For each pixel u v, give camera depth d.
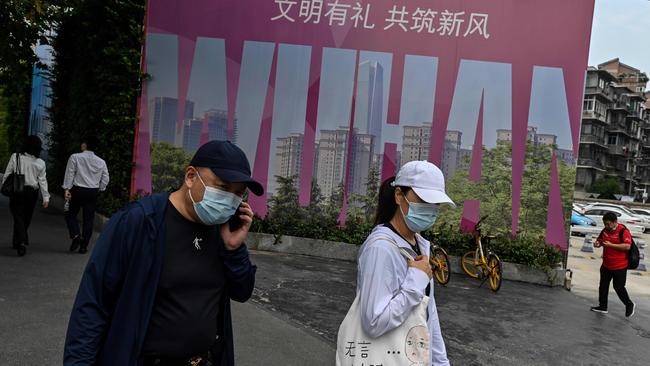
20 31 11.04
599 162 73.81
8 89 16.66
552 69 10.08
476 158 10.21
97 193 7.73
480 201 10.23
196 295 1.95
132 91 10.59
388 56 10.23
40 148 7.25
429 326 2.23
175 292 1.90
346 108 10.30
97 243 1.90
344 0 10.23
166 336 1.89
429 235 10.09
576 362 5.63
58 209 12.38
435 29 10.17
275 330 5.36
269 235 10.13
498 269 8.63
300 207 10.39
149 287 1.86
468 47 10.15
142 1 10.71
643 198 69.75
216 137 10.50
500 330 6.50
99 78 10.66
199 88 10.49
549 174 10.14
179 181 10.59
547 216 10.15
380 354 2.02
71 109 12.65
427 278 2.07
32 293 5.51
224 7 10.40
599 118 71.88
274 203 10.41
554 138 10.10
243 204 2.10
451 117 10.22
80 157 7.56
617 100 76.19
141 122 10.59
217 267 2.02
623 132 76.25
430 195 2.15
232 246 2.03
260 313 5.90
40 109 16.70
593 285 11.28
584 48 10.00
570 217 10.11
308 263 9.28
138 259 1.86
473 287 8.95
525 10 10.06
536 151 10.13
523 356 5.60
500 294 8.59
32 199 7.18
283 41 10.35
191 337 1.91
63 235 8.98
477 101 10.19
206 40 10.45
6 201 13.37
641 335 7.11
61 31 13.30
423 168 2.22
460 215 10.25
